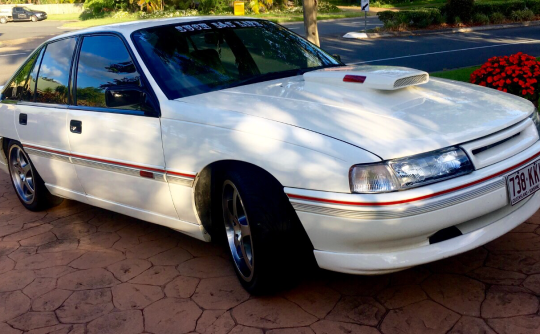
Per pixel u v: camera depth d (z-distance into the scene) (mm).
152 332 2842
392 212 2406
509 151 2746
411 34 21375
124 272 3561
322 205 2531
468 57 13594
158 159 3283
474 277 3078
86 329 2924
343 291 3066
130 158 3465
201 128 3025
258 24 4180
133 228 4352
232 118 2920
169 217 3457
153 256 3775
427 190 2430
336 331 2689
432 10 22625
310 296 3043
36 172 4562
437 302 2863
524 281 2986
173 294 3215
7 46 22547
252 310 2961
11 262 3855
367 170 2434
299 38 4277
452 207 2482
